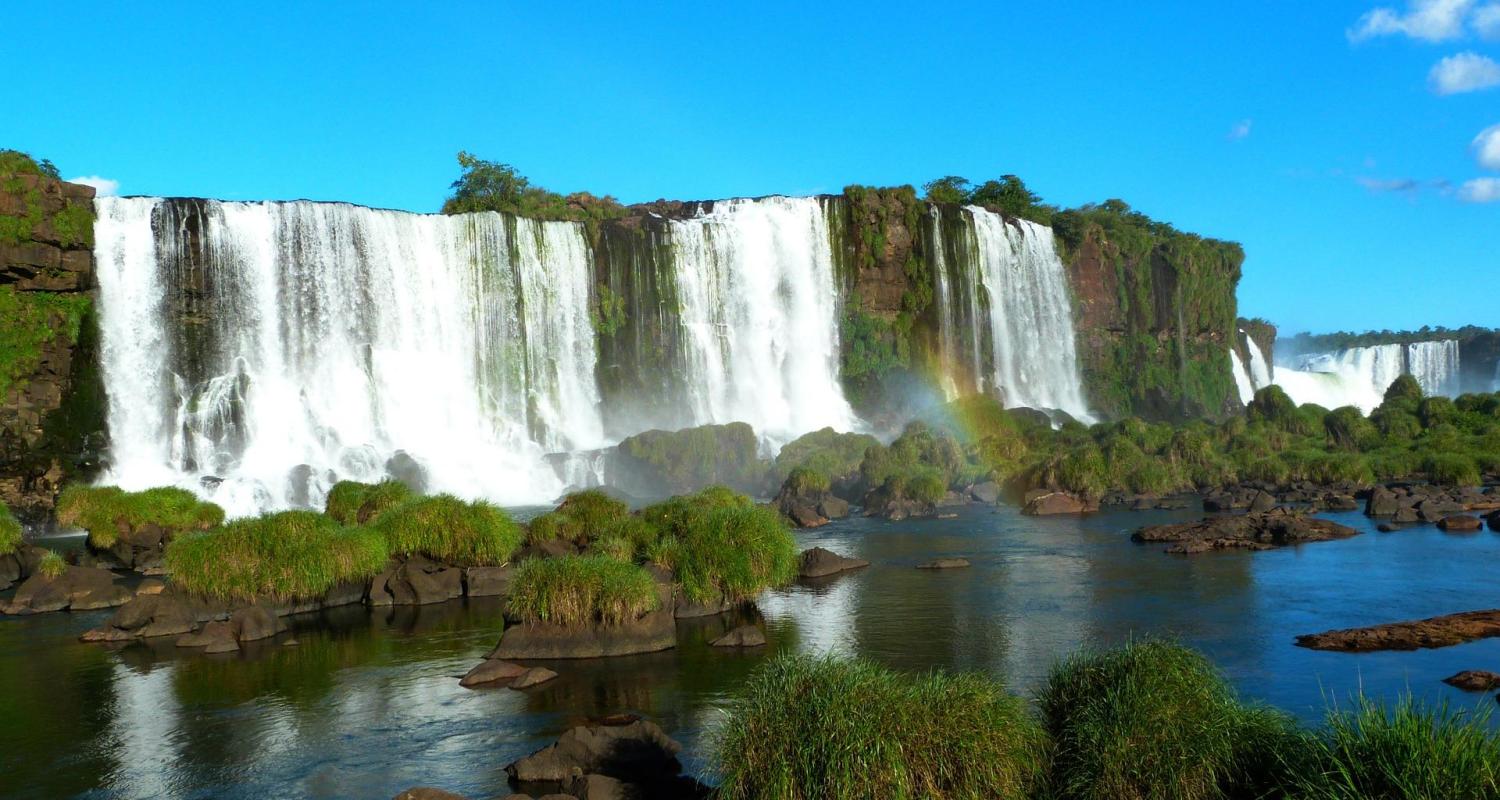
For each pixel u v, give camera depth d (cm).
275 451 5900
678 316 7938
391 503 3422
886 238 8894
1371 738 1073
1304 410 7281
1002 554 3462
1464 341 13500
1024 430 6638
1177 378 11119
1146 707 1178
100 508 3531
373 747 1584
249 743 1619
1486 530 3731
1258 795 1098
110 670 2095
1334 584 2708
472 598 2812
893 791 1070
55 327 5447
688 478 6038
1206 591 2656
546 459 6212
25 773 1510
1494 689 1659
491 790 1392
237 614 2406
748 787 1134
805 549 3531
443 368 6769
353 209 6538
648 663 2034
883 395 8656
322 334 6350
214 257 6012
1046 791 1146
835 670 1206
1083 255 10525
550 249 7350
